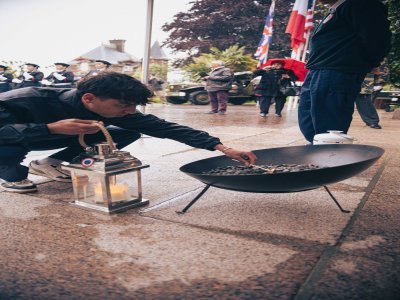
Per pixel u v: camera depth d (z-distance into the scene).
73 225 1.83
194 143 2.24
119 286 1.26
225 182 1.75
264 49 13.59
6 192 2.40
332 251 1.53
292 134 5.96
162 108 13.32
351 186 2.63
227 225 1.83
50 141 2.51
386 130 6.64
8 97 2.05
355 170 1.71
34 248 1.56
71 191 2.45
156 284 1.27
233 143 4.87
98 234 1.71
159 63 29.62
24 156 2.39
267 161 2.29
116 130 2.70
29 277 1.32
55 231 1.75
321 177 1.65
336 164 2.10
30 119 2.10
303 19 9.28
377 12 2.87
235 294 1.20
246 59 26.00
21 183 2.41
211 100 10.79
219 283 1.27
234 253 1.51
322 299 1.17
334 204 2.18
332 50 3.12
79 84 1.99
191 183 2.70
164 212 2.03
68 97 2.11
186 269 1.37
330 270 1.36
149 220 1.91
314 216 1.96
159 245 1.59
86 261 1.44
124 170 2.01
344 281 1.28
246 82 15.70
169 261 1.44
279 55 35.91
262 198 2.31
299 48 9.49
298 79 9.65
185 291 1.22
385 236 1.69
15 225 1.83
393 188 2.58
